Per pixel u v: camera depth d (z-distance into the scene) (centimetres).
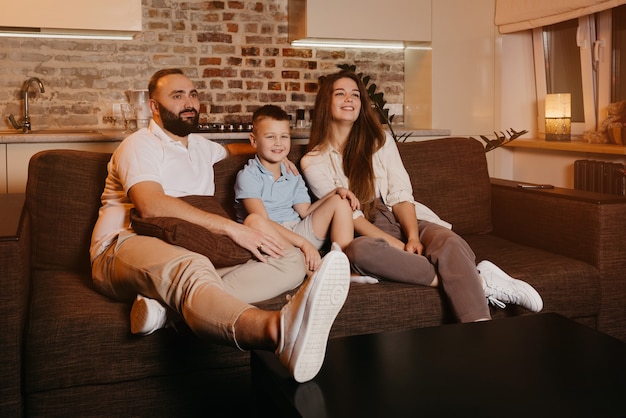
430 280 231
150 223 214
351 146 284
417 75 514
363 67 524
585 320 254
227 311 173
